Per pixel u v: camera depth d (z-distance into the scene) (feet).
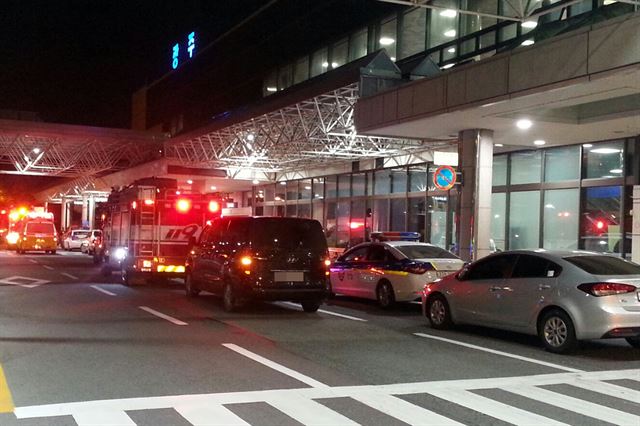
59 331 36.58
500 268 36.94
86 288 61.72
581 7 61.87
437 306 40.34
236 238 46.26
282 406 22.06
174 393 23.48
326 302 54.65
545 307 33.40
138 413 20.89
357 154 97.25
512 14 69.67
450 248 83.92
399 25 88.07
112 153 137.39
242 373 26.94
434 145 82.38
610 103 52.37
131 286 64.23
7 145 127.95
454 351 33.12
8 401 22.12
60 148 130.31
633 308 31.01
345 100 77.97
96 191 189.26
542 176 71.77
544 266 34.47
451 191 85.05
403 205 96.32
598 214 65.10
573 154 68.33
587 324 31.35
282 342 34.58
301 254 45.47
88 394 23.13
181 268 63.10
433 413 21.59
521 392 24.79
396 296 48.32
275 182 134.51
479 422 20.66
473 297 37.70
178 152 120.57
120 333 36.14
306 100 79.00
